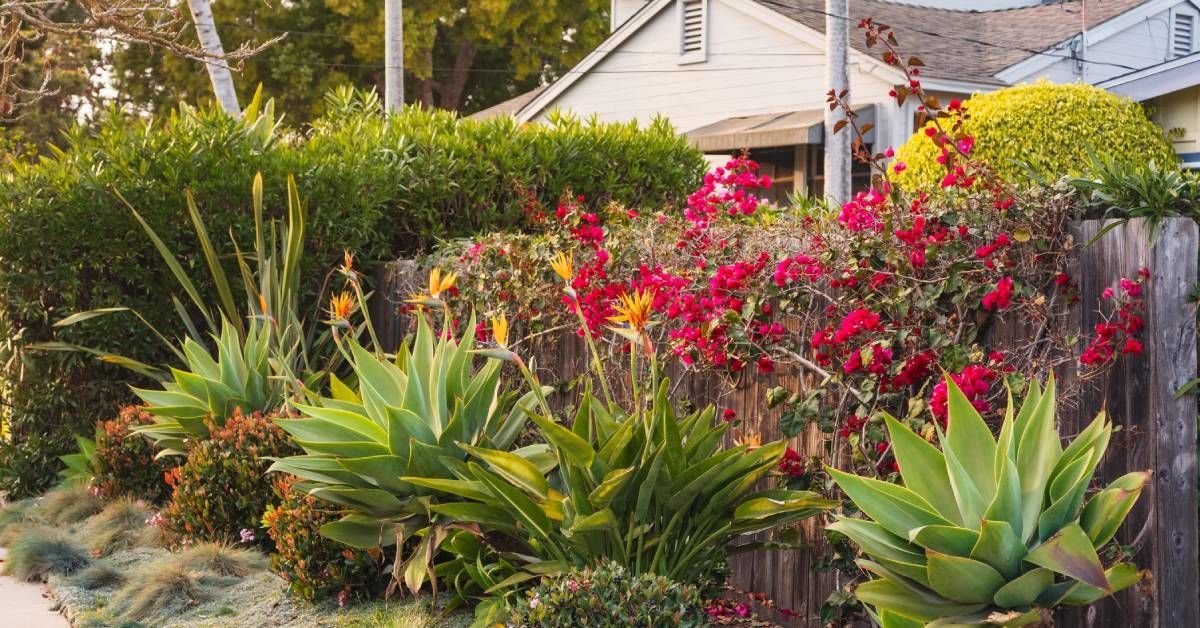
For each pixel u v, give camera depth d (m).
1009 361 4.44
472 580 5.41
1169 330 3.98
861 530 3.86
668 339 5.89
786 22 18.22
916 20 19.62
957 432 3.92
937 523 3.82
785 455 5.08
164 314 9.15
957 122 4.82
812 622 5.25
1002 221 4.45
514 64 34.00
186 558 6.32
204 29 13.55
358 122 10.36
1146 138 11.64
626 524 4.96
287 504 5.96
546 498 4.93
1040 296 4.27
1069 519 3.72
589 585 4.52
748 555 5.65
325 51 31.92
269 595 6.00
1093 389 4.18
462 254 7.99
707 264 5.59
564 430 4.66
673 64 20.28
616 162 10.62
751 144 16.80
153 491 7.95
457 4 32.44
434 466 5.58
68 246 8.70
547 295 6.89
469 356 6.15
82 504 7.88
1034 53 17.48
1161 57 19.80
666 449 4.69
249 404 7.54
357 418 5.87
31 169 8.78
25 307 8.74
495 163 10.02
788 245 5.43
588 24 33.41
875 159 4.95
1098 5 19.44
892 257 4.62
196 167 8.86
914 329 4.59
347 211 9.31
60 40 19.75
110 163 8.82
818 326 5.12
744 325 5.16
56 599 6.23
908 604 3.74
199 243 9.04
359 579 5.81
